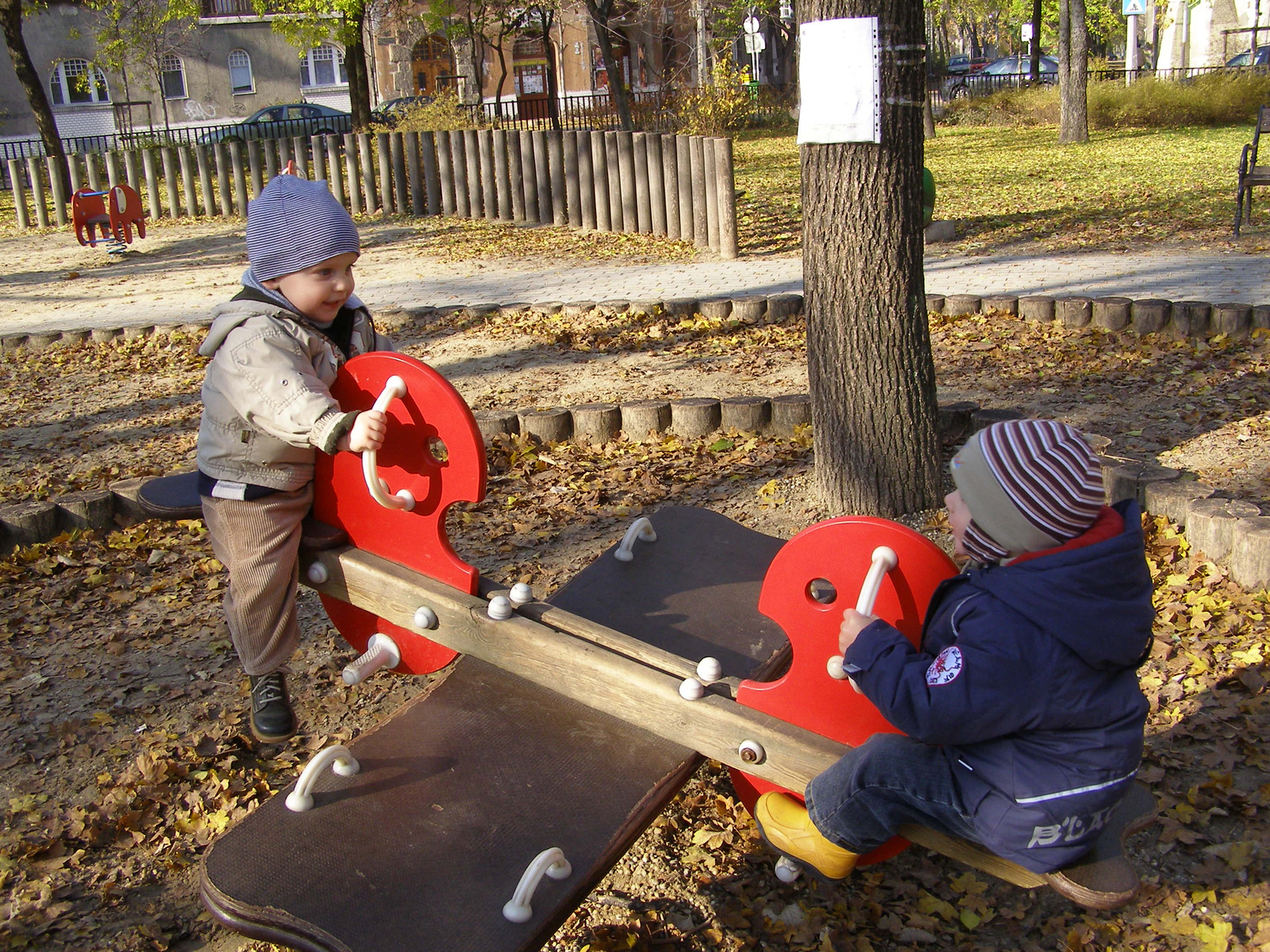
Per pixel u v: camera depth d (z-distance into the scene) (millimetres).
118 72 33594
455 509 5535
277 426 2568
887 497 4996
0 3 21312
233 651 4242
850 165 4684
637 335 8680
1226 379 6766
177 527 5461
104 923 2889
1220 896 2850
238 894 2137
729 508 5363
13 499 5879
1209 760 3326
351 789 2422
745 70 24984
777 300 8852
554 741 2574
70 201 17938
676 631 3092
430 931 2068
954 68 49750
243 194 17719
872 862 2504
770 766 2410
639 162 13727
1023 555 1998
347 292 2758
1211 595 4195
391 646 2971
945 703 1942
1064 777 1947
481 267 12570
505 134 15406
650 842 3197
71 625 4480
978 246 12094
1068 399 6602
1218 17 43594
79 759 3570
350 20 21672
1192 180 16219
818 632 2352
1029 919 2857
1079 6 23000
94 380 8461
